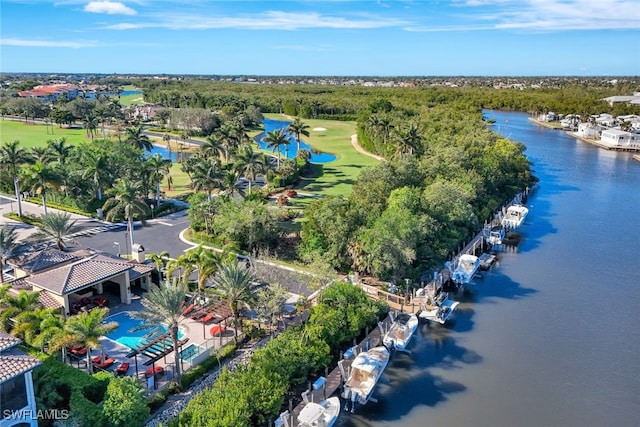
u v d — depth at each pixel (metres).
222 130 112.75
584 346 46.47
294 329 41.25
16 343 30.09
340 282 47.19
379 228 54.66
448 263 62.22
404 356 44.75
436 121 137.75
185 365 38.69
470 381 41.19
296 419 35.12
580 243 73.44
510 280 60.88
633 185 109.56
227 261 45.31
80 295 48.81
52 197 82.19
